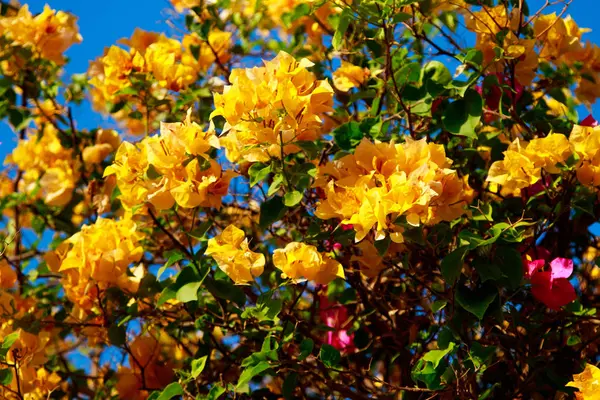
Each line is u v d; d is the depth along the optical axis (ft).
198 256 4.08
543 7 4.29
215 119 4.41
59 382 4.92
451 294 4.01
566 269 4.06
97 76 5.24
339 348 4.63
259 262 3.83
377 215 3.60
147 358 4.71
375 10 4.04
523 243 4.32
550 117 4.63
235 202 4.96
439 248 4.20
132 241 4.36
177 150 3.89
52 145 5.42
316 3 4.17
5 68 5.19
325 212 3.78
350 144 4.23
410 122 4.34
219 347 4.54
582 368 4.24
